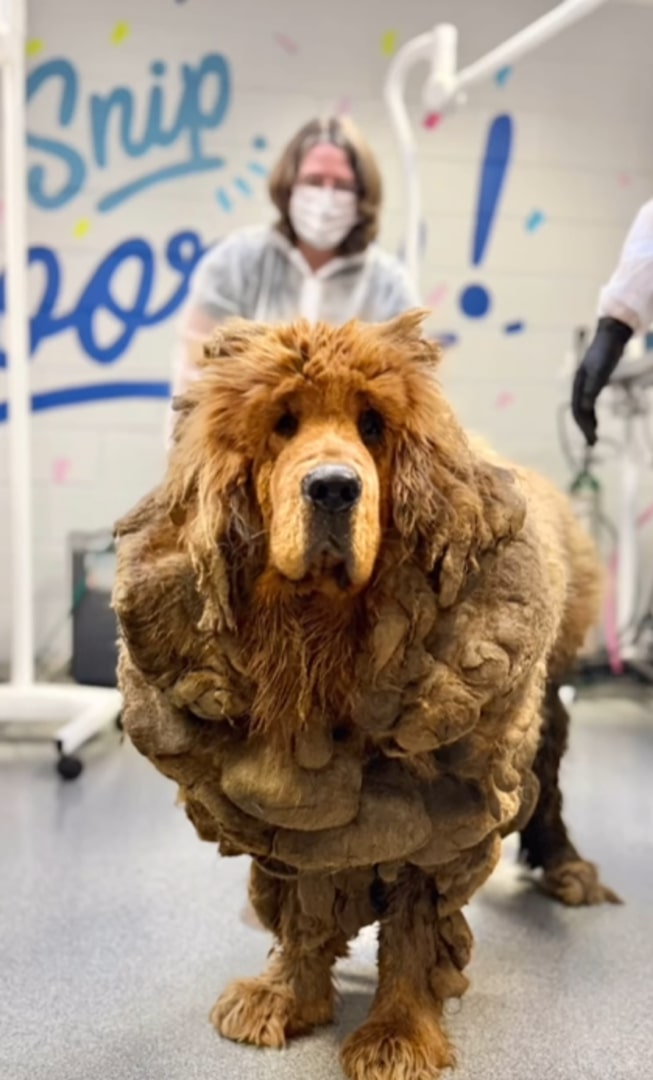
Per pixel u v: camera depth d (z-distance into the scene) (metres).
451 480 0.72
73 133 2.64
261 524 0.71
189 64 2.66
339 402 0.70
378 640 0.71
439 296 2.82
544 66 2.79
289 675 0.72
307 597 0.71
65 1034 0.94
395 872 0.83
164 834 1.50
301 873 0.84
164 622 0.72
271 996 0.94
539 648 0.75
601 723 2.21
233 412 0.70
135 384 2.74
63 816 1.58
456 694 0.72
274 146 2.72
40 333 2.69
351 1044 0.85
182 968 1.08
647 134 2.86
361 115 2.74
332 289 1.75
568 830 1.42
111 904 1.24
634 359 1.98
